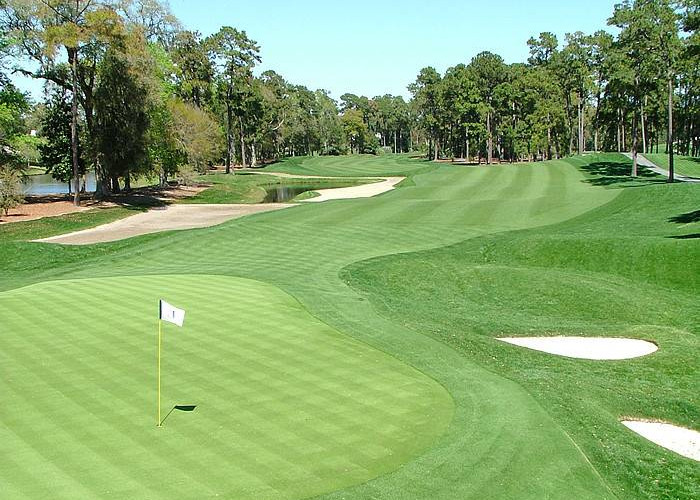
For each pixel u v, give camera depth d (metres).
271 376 13.75
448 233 33.97
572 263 27.39
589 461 10.32
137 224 43.97
